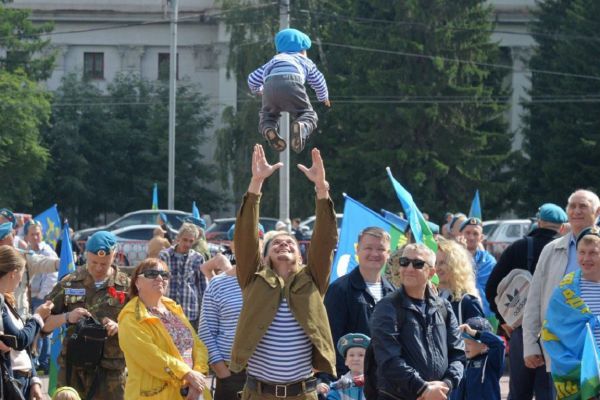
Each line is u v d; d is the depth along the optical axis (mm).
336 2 64812
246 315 9625
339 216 42188
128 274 12812
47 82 86188
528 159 67062
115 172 76812
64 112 76562
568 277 11438
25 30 71688
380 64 62844
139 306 11070
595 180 63125
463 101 62344
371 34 63281
